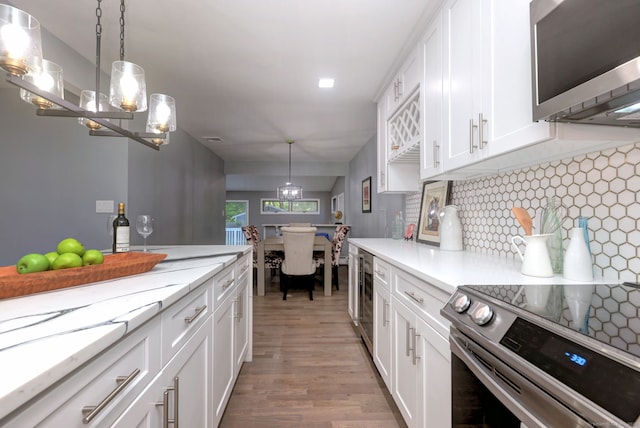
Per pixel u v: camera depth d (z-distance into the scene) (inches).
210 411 49.3
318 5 68.3
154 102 64.8
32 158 113.9
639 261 37.5
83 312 26.2
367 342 85.7
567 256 41.1
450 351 38.4
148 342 29.4
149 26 76.5
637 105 29.2
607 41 25.9
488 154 45.6
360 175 221.9
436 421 42.7
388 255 65.9
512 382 25.5
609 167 40.8
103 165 117.2
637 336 21.4
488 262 55.6
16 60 36.8
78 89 92.7
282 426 59.2
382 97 112.2
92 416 20.9
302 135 183.9
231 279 64.7
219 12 70.7
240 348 75.6
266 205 413.1
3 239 111.8
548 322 24.5
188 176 186.4
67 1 68.0
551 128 34.7
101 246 115.7
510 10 40.6
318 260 175.2
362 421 60.7
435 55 64.7
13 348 18.9
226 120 154.5
